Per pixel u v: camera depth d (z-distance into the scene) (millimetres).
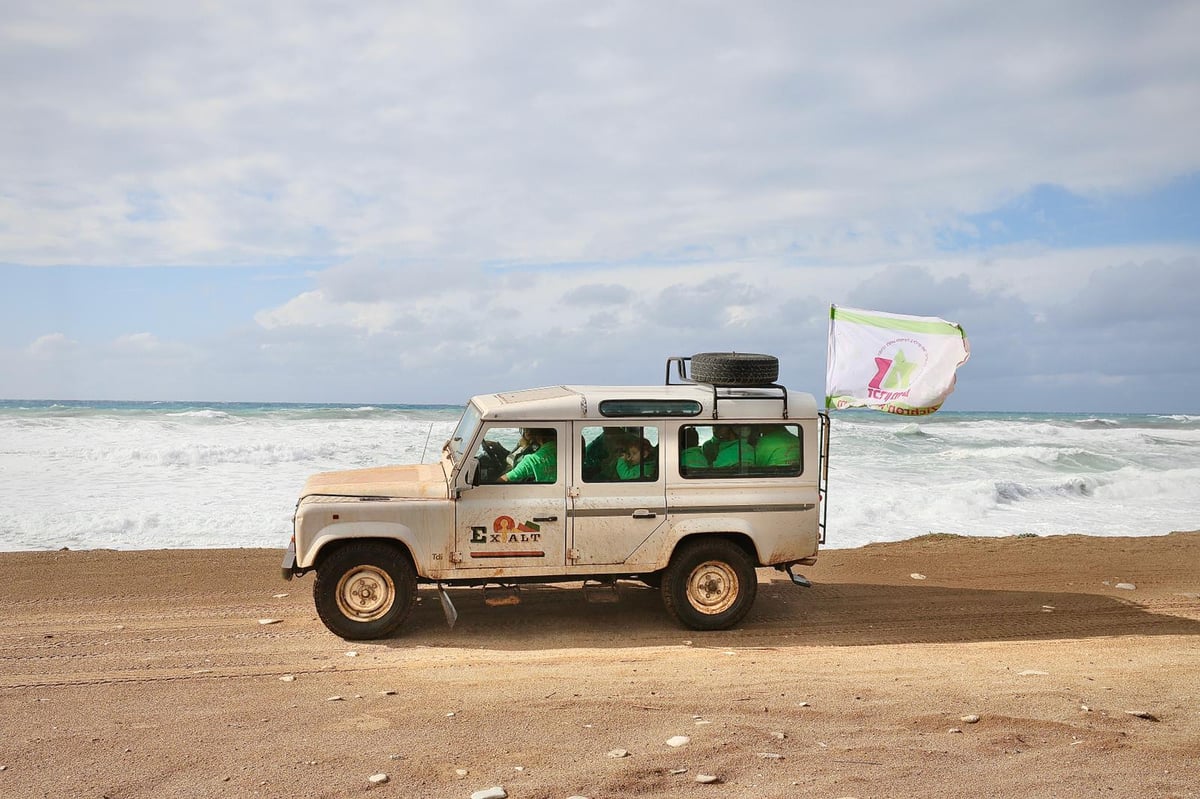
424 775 4223
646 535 7617
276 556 10742
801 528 7844
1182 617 8461
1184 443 34469
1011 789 4000
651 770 4258
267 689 5828
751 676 6102
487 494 7426
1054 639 7613
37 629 7555
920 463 24281
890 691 5672
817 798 3910
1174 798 3896
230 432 25891
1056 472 23047
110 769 4320
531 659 6707
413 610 8281
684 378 8680
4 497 14945
